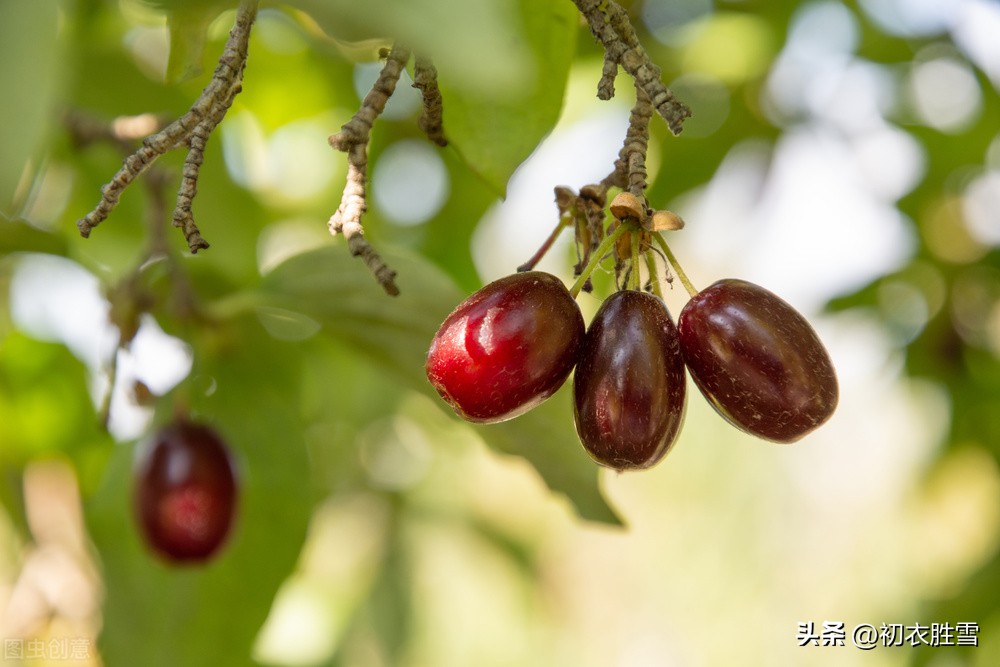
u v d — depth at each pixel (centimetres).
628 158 25
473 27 19
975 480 42
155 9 24
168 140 23
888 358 40
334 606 46
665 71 35
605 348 24
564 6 26
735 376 24
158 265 32
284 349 32
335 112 37
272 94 37
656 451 24
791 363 24
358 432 42
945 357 40
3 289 37
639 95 24
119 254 36
